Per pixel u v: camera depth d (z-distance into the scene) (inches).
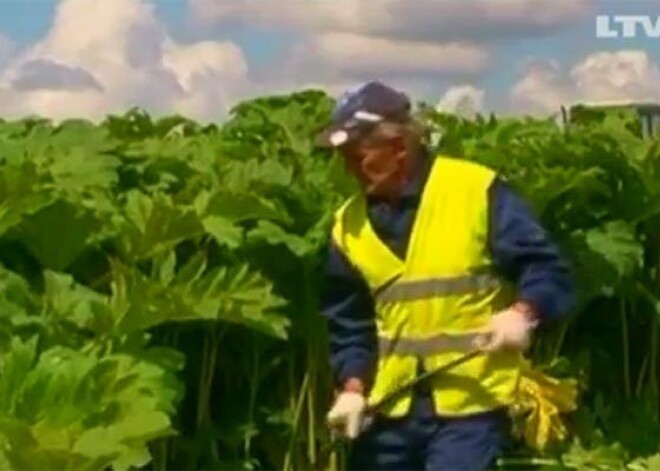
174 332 334.3
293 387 353.1
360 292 276.7
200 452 337.4
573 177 366.6
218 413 348.5
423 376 269.9
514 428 278.2
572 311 365.1
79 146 357.4
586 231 373.7
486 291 269.1
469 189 269.0
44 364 226.7
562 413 344.2
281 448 352.5
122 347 284.5
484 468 267.9
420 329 270.4
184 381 339.9
